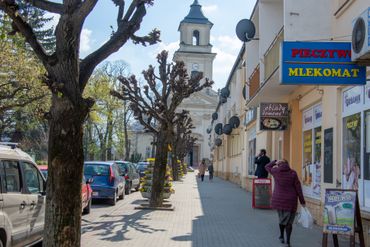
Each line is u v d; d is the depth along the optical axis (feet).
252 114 88.22
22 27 19.83
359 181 33.96
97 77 138.51
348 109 36.83
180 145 165.48
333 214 27.81
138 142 313.53
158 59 60.90
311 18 42.09
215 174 210.79
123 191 70.79
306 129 51.16
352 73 29.25
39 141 145.89
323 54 29.45
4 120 103.19
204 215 50.67
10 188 24.81
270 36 64.90
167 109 59.57
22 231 25.59
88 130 165.27
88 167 61.87
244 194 85.46
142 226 41.37
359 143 34.32
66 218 19.85
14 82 67.67
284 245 33.37
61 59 19.85
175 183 124.36
